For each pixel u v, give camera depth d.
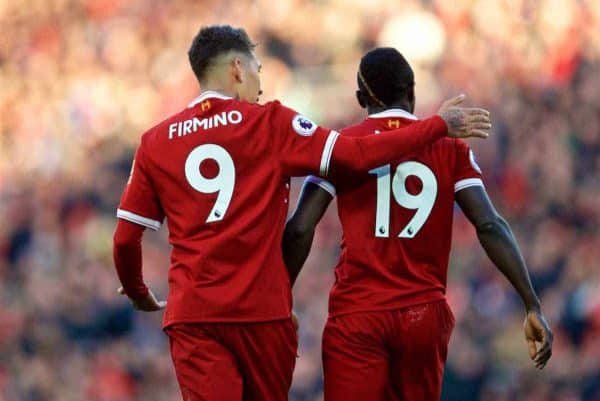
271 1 76.81
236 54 20.12
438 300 20.14
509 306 48.12
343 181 20.06
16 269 61.72
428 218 20.14
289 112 19.66
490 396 44.34
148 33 81.75
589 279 47.16
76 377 51.31
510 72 64.62
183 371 19.34
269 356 19.41
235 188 19.39
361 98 20.73
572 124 59.19
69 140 74.38
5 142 76.94
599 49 64.44
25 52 84.50
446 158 20.31
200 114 19.67
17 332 54.56
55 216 64.62
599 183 55.75
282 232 19.64
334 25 73.44
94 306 55.31
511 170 56.91
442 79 66.00
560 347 44.84
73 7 85.69
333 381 20.11
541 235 50.97
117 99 76.56
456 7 69.31
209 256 19.23
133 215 19.75
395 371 20.23
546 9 66.31
